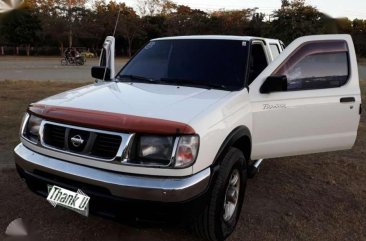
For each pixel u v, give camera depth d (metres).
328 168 5.60
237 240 3.47
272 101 3.83
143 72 4.30
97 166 2.80
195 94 3.47
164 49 4.49
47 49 56.56
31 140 3.19
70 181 2.92
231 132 3.22
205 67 4.10
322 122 4.14
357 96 4.31
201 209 2.89
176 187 2.65
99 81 4.36
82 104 3.09
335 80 4.21
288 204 4.30
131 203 2.68
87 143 2.83
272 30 35.84
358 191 4.78
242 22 55.06
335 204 4.37
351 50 4.35
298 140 4.07
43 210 3.79
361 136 7.67
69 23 52.78
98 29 55.53
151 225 2.76
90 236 3.37
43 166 2.98
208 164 2.92
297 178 5.14
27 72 23.61
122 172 2.73
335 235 3.67
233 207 3.49
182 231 3.53
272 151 3.98
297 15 34.28
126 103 3.09
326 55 4.17
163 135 2.69
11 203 3.92
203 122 2.87
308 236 3.62
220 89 3.74
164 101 3.18
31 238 3.30
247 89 3.76
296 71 4.01
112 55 5.73
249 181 4.92
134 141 2.71
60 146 2.99
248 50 4.16
